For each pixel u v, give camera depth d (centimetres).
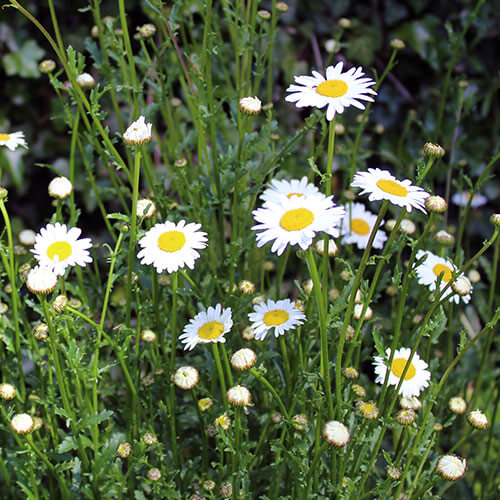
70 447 78
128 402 83
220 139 94
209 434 79
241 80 95
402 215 74
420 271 83
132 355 83
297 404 82
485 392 103
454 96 114
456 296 83
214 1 106
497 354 104
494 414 93
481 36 116
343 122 117
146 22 109
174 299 78
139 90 87
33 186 112
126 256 82
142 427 86
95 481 79
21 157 109
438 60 117
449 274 83
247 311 86
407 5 116
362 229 92
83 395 84
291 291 108
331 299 85
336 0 114
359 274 73
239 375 81
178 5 86
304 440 78
